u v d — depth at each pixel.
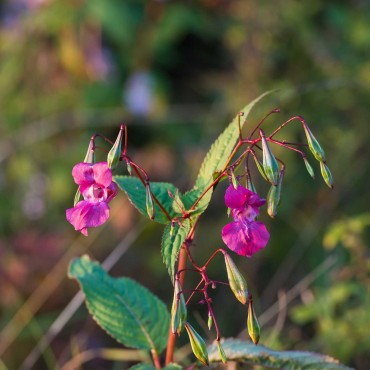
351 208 7.62
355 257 5.95
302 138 8.00
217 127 8.39
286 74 8.34
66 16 9.38
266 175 3.44
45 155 9.11
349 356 5.68
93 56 9.41
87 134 9.24
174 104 9.33
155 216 3.72
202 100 9.25
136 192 3.82
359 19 8.86
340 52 8.56
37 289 7.30
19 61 9.49
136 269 7.78
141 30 9.44
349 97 8.05
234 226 3.45
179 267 3.88
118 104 9.37
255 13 8.45
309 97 8.01
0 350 6.66
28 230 8.41
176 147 9.06
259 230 3.44
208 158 3.84
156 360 4.30
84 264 4.46
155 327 4.32
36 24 9.42
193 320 6.98
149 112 9.26
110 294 4.36
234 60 8.86
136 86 9.31
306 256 7.29
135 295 4.38
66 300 7.25
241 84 8.28
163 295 7.54
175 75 9.48
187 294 7.37
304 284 6.43
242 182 7.17
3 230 8.52
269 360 4.04
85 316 7.04
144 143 9.25
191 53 9.46
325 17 8.88
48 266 7.46
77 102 9.32
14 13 9.84
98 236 8.03
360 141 7.95
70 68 9.45
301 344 5.96
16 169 9.00
